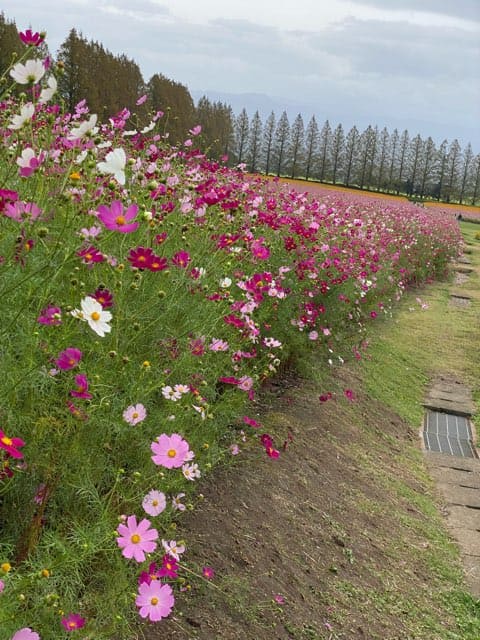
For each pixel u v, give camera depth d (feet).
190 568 8.79
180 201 11.50
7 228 6.66
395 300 34.55
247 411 14.79
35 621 5.50
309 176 200.34
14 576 5.59
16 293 6.41
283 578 9.89
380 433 18.35
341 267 20.66
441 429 20.63
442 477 17.29
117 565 6.48
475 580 12.91
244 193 15.67
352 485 14.25
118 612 6.44
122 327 7.74
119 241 8.85
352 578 11.05
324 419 16.61
